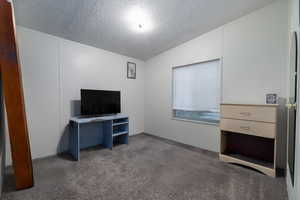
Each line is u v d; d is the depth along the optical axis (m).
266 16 2.14
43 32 2.38
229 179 1.82
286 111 2.01
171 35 2.83
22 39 2.18
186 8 2.09
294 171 1.22
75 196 1.50
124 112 3.70
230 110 2.21
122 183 1.73
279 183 1.73
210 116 2.89
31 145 2.31
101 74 3.19
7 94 1.51
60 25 2.24
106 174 1.93
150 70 3.99
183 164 2.23
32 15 1.96
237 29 2.42
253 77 2.29
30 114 2.29
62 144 2.64
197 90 3.04
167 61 3.54
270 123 1.85
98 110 2.90
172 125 3.48
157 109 3.83
